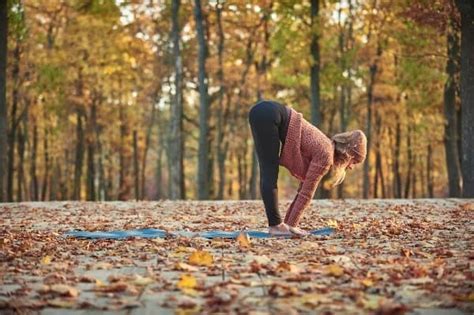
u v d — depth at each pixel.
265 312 3.65
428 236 7.36
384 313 3.63
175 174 23.44
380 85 28.00
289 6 22.00
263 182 7.43
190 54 29.91
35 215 11.39
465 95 15.84
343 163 7.66
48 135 33.44
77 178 31.69
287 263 4.98
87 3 21.00
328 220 9.70
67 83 26.11
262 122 7.32
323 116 32.66
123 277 4.65
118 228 8.86
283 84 28.00
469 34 15.73
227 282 4.46
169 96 32.97
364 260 5.41
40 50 26.12
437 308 3.81
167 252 6.18
